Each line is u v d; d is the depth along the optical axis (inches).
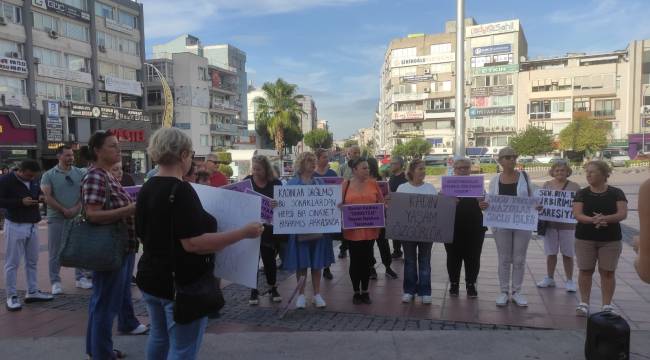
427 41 2972.4
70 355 174.1
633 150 2299.5
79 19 1625.2
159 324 119.0
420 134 2938.0
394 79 3046.3
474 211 240.8
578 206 207.6
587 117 2271.2
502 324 205.3
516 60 2689.5
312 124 5615.2
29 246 241.4
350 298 249.9
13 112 1328.7
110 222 156.2
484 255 356.8
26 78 1423.5
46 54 1507.1
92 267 150.9
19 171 236.7
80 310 231.8
